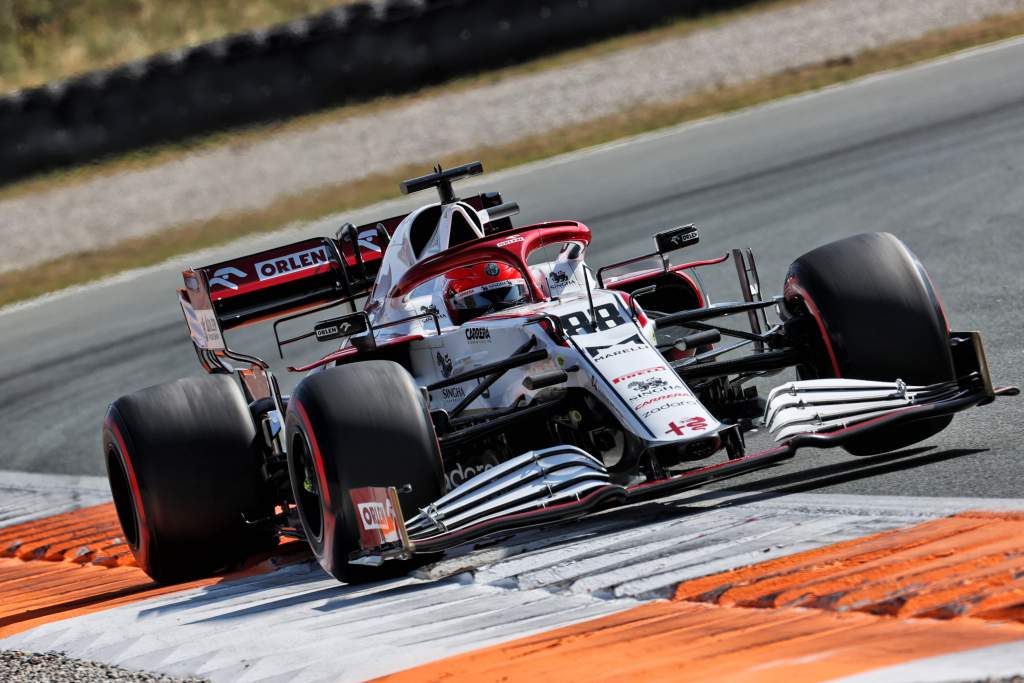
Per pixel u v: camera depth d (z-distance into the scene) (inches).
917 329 778.8
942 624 447.8
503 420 770.8
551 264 914.7
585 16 4092.0
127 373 1910.7
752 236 1913.1
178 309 2316.7
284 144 3710.6
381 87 3971.5
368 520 696.4
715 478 687.7
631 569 611.2
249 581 844.0
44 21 4901.6
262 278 1077.1
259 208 3206.2
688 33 3991.1
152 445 861.8
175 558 870.4
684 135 2997.0
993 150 2116.1
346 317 829.8
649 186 2490.2
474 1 4005.9
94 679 584.4
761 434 976.3
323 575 813.9
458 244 910.4
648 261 966.4
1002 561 507.8
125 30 4862.2
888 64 3260.3
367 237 1125.1
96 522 1149.7
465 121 3622.0
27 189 3688.5
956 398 751.1
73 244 3213.6
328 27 3939.5
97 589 893.8
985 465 734.5
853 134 2546.8
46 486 1397.6
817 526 632.4
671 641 480.7
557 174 2854.3
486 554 728.3
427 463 725.3
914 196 1929.1
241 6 5034.5
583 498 674.8
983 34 3351.4
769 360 813.9
